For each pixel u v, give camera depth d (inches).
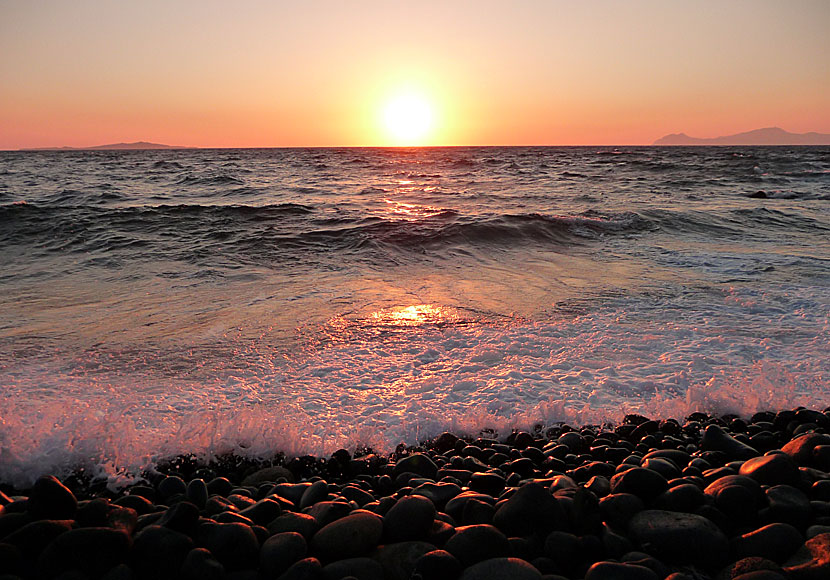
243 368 204.2
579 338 236.8
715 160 2023.9
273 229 509.0
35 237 476.1
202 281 335.6
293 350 222.4
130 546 89.3
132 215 569.6
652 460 123.8
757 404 177.8
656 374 202.4
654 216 576.1
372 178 1321.4
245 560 91.0
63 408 161.8
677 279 336.5
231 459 144.9
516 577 81.7
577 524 97.9
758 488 104.0
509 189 992.9
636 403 181.2
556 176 1343.5
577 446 153.0
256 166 1923.0
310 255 414.6
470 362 212.7
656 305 282.7
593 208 683.4
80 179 1221.7
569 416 170.2
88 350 218.1
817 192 890.1
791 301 285.9
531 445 157.2
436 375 201.2
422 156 3088.1
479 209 684.1
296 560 89.3
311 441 151.0
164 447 143.9
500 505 102.0
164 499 121.3
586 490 101.8
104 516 95.6
